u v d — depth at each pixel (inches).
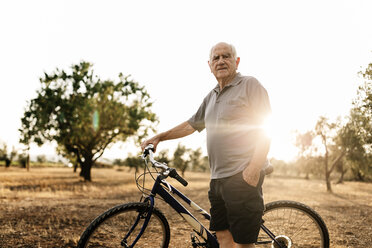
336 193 561.3
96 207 251.0
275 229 101.7
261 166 77.6
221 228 92.0
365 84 322.7
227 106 85.6
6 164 2266.2
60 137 946.7
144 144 101.1
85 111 955.3
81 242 82.1
